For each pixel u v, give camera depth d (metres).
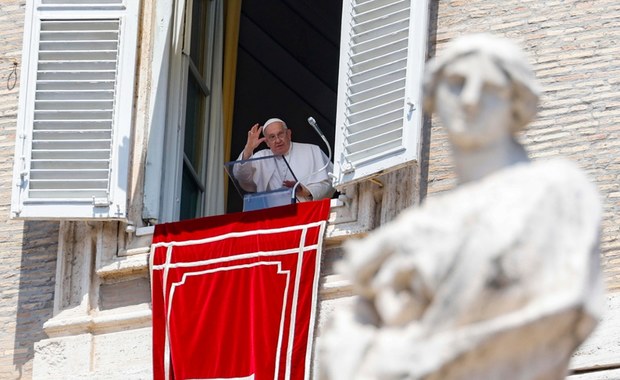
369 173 23.42
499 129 8.84
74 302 24.69
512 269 8.38
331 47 34.25
